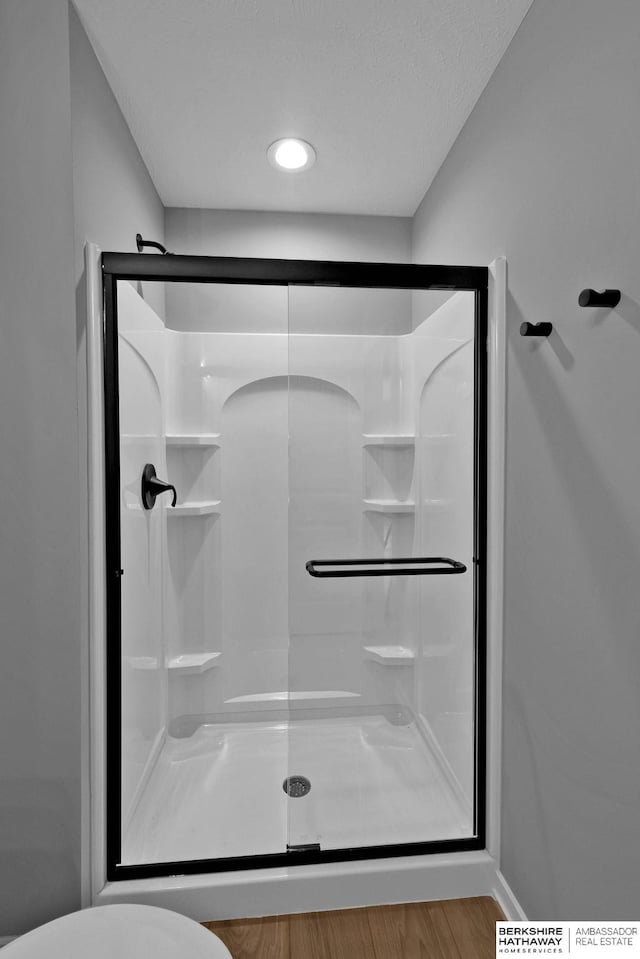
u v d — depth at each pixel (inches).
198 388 96.4
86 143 58.1
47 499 56.1
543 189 53.3
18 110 53.7
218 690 97.5
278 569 99.0
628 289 40.9
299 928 59.2
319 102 70.6
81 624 57.2
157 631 84.0
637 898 40.5
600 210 44.1
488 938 57.8
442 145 80.4
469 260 73.5
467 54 62.0
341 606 65.0
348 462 64.1
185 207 100.2
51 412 55.6
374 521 64.7
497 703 64.0
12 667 56.6
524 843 58.1
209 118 73.8
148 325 77.7
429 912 61.3
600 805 44.9
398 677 65.6
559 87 50.0
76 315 55.3
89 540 58.7
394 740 65.4
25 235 54.5
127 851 64.7
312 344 63.1
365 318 63.3
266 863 62.7
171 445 92.4
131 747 68.3
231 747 90.0
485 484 65.2
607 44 42.7
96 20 56.6
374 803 64.8
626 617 41.7
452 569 65.2
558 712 51.5
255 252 101.8
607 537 44.0
